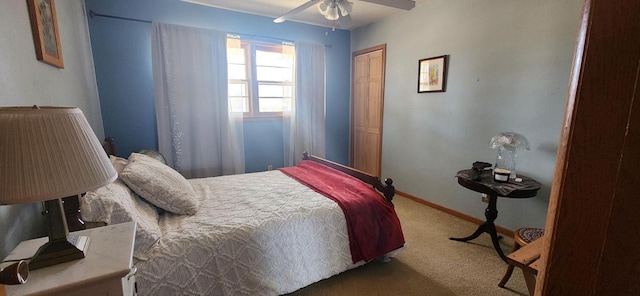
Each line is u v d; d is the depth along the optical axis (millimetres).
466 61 2902
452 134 3123
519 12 2436
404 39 3582
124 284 938
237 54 3494
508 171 2322
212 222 1660
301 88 3998
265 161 3998
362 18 3859
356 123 4543
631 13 309
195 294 1443
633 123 313
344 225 1905
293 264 1725
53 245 890
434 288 1952
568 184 376
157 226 1557
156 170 1880
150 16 3076
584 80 348
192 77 3256
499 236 2674
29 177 734
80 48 2451
